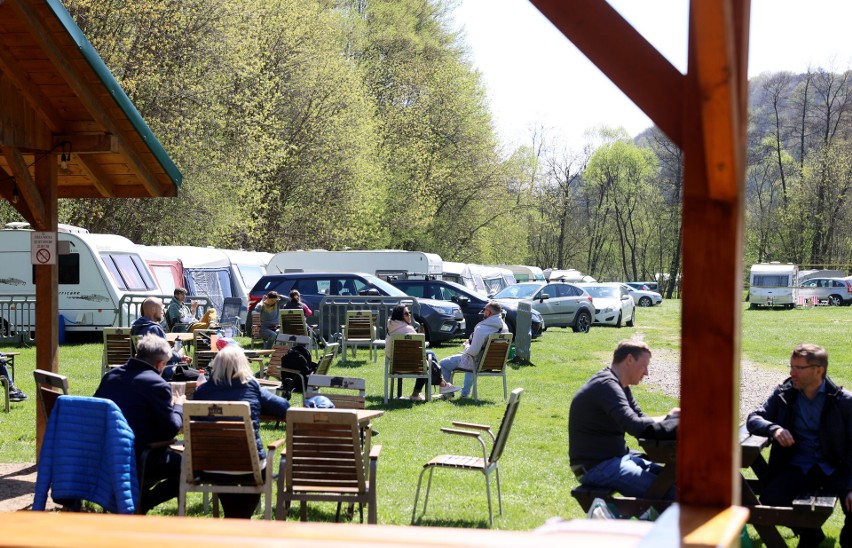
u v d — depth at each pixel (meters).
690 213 3.17
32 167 9.01
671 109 3.27
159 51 29.95
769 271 57.94
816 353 6.34
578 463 6.46
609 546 3.01
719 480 3.19
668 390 17.14
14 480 8.46
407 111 49.31
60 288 23.27
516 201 56.34
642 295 67.69
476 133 51.66
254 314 21.89
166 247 27.83
